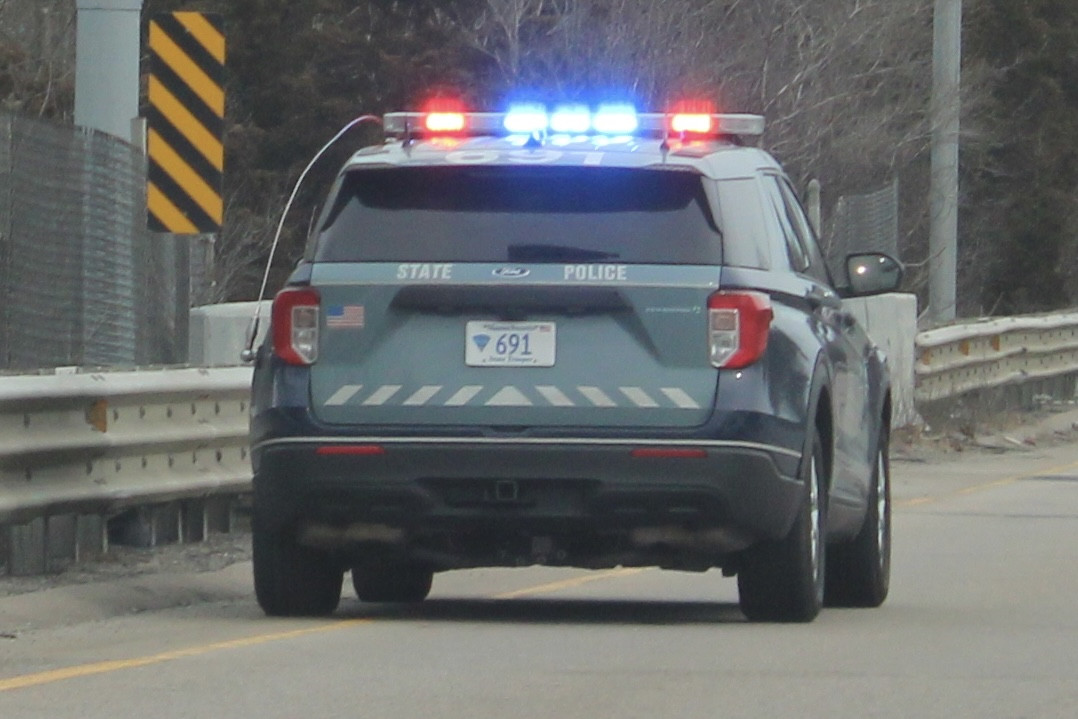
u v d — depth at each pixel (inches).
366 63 4060.0
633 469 865.5
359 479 876.6
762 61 3277.6
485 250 882.8
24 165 1310.3
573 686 739.4
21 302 1306.6
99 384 1087.0
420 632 896.9
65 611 978.1
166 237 1407.5
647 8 3292.3
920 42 3708.2
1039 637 893.2
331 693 721.0
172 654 825.5
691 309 871.1
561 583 1158.3
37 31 3083.2
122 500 1112.8
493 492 874.1
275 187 3868.1
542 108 936.9
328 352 884.0
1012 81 4800.7
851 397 1007.0
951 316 2598.4
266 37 3969.0
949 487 1781.5
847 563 1032.2
